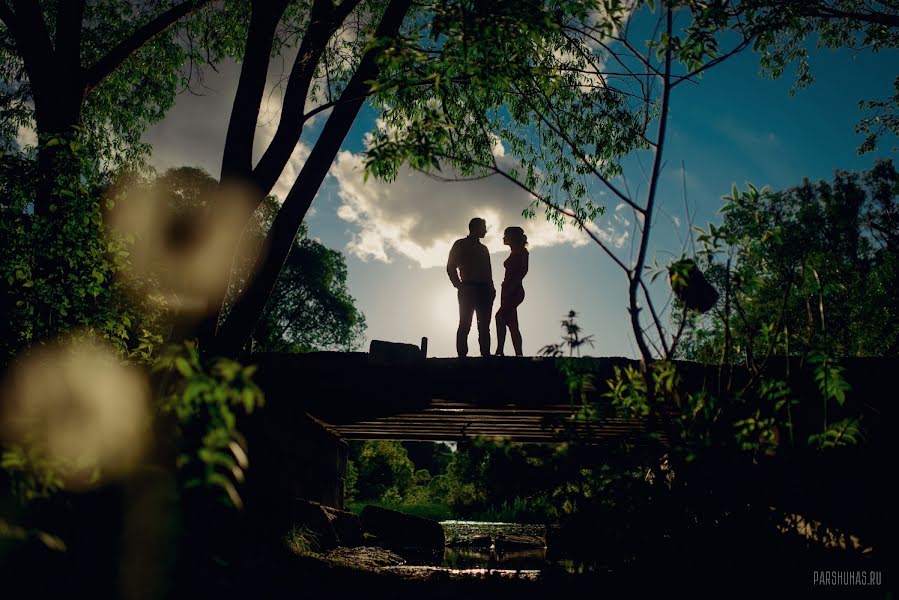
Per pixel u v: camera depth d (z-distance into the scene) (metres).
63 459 3.34
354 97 8.56
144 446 3.63
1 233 6.50
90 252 6.86
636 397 4.82
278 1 8.52
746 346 5.06
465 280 8.98
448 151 5.77
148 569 3.78
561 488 5.11
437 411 10.12
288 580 5.74
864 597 4.36
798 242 4.84
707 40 4.77
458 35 5.11
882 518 4.88
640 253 4.29
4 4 9.38
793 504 4.84
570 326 4.82
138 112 13.15
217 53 11.89
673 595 4.66
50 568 3.65
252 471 8.89
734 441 4.74
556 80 6.83
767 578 4.65
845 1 11.78
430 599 5.38
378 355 8.27
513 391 7.99
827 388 4.66
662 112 4.35
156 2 12.41
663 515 4.88
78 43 9.62
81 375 5.31
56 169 6.81
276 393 8.58
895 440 5.43
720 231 4.83
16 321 6.39
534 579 5.90
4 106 11.20
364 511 14.65
